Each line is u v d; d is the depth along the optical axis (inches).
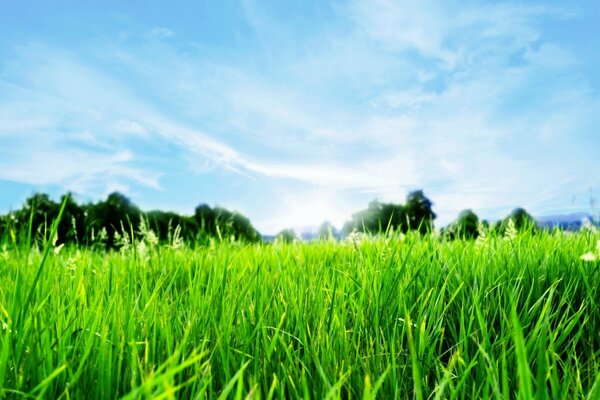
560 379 68.9
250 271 124.8
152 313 77.5
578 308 95.0
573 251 115.6
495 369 59.9
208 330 75.8
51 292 84.7
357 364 67.7
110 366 57.1
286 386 64.1
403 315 83.4
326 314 81.7
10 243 183.3
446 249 130.6
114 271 121.7
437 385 58.2
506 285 96.7
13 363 57.9
